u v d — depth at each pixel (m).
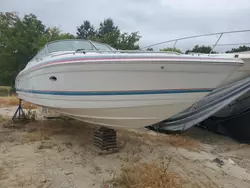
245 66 4.71
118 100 3.27
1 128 5.55
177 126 6.10
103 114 3.53
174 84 3.17
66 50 4.23
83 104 3.46
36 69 4.35
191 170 3.55
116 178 2.99
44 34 26.75
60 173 3.07
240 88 5.44
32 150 3.91
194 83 3.22
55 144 4.29
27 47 25.02
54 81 3.80
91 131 5.39
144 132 5.97
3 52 24.28
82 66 3.27
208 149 4.95
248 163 4.21
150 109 3.36
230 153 4.80
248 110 5.82
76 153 3.89
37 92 4.48
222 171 3.65
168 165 3.53
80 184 2.82
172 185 2.86
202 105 5.92
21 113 7.01
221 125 6.42
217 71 3.22
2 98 12.56
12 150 3.88
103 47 4.39
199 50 5.31
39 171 3.08
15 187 2.64
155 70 3.05
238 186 3.16
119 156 3.82
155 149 4.43
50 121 6.48
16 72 24.66
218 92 5.78
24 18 26.31
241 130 5.97
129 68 3.07
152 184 2.79
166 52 3.32
